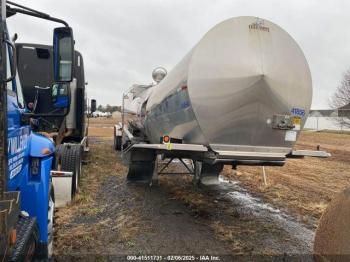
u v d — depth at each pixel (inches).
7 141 80.9
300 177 363.3
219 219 212.2
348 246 90.0
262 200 259.9
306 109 189.5
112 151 538.3
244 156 182.1
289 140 188.2
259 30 179.5
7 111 85.4
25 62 295.3
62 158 250.5
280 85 175.2
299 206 243.6
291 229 196.7
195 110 183.2
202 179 278.7
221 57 176.6
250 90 170.9
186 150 187.5
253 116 175.6
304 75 184.9
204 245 170.2
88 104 500.1
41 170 120.4
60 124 296.4
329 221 101.4
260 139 182.7
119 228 189.8
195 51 183.6
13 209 78.4
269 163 189.5
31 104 249.4
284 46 180.5
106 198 250.8
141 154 268.5
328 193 287.1
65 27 119.7
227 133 180.5
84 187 279.3
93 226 191.0
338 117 1530.5
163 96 240.2
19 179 105.3
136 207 231.1
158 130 263.1
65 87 134.1
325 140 949.8
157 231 188.1
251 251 164.1
